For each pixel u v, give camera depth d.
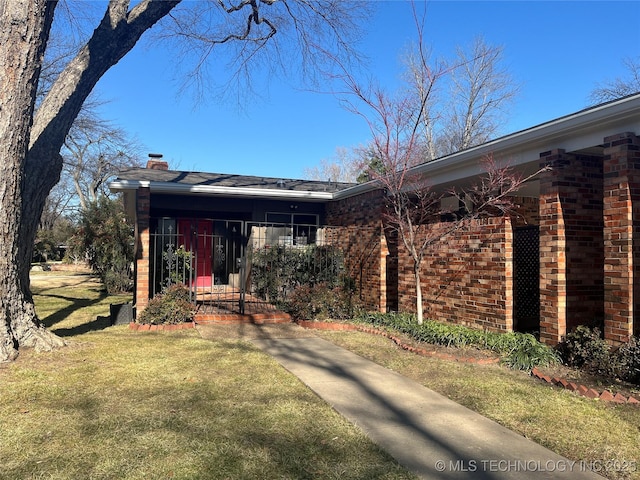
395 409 4.40
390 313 9.20
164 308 8.70
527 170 7.82
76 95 6.56
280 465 3.21
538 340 6.82
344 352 6.84
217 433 3.72
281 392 4.84
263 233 12.95
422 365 6.00
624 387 4.96
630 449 3.56
